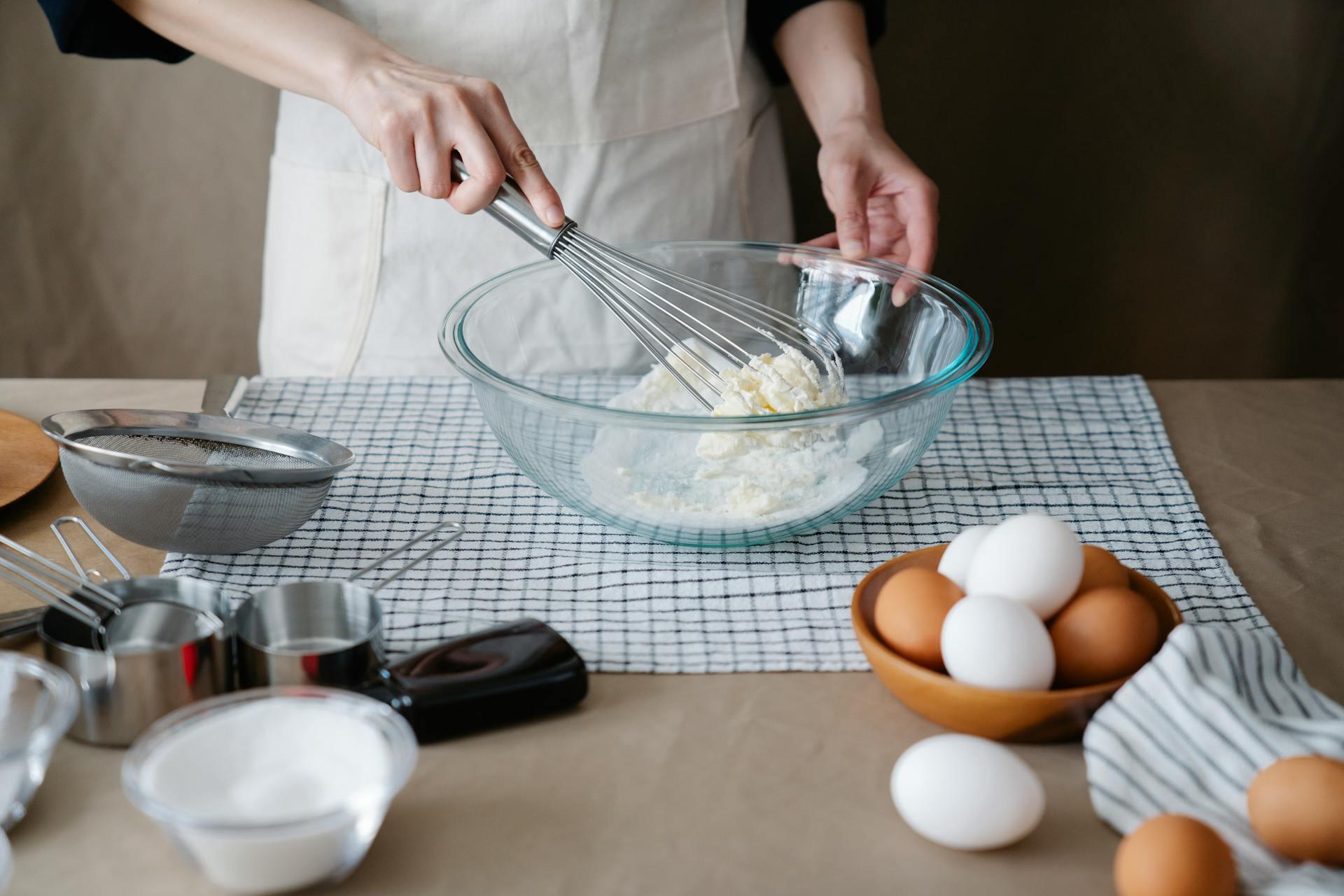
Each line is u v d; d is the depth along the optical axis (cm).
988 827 53
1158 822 50
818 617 74
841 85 126
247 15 101
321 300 128
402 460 96
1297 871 50
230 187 184
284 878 49
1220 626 63
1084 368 196
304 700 55
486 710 61
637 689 67
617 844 55
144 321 193
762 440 79
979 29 172
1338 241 184
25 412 102
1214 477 94
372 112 92
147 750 51
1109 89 176
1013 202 184
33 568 77
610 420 71
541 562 81
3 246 185
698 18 122
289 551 81
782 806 58
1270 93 175
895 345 94
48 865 53
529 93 119
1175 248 186
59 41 110
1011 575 63
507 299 100
